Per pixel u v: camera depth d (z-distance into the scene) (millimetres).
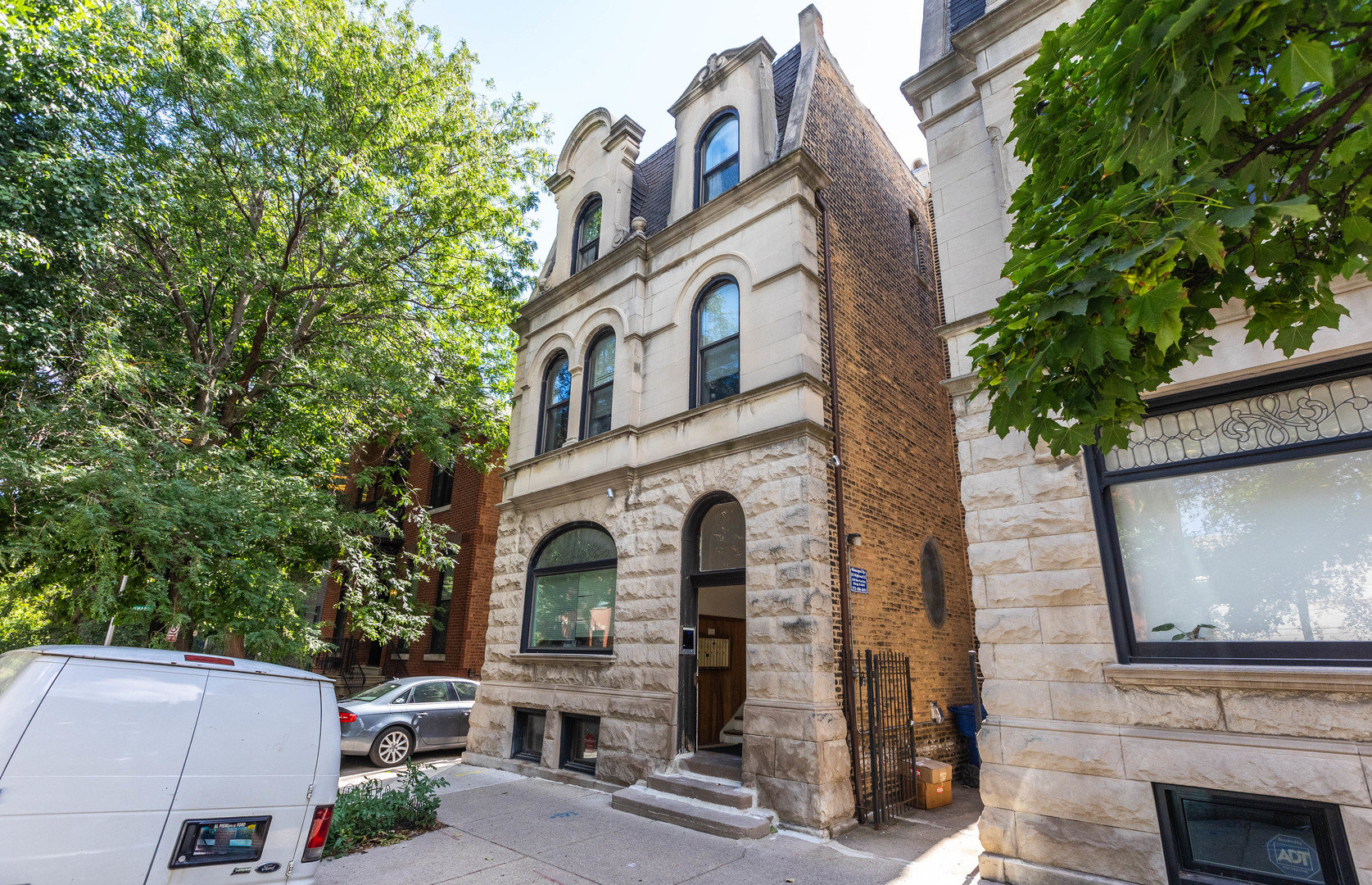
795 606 7965
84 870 3631
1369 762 4453
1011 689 6102
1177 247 2920
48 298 8445
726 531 10203
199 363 11258
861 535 9273
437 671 17266
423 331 14516
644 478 10438
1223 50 2791
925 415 12367
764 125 10672
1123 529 6000
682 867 6227
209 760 4234
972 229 7668
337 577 12750
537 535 12242
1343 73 3064
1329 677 4625
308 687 4938
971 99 8102
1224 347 5555
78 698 3867
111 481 7328
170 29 10195
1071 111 4227
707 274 10680
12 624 12273
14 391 8250
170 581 8930
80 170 8789
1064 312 3389
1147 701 5395
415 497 20109
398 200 13477
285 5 11422
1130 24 3230
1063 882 5398
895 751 8578
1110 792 5387
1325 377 5188
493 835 7199
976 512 6715
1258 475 5461
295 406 13734
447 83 13289
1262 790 4773
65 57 8789
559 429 13039
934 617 10953
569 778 9930
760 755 7812
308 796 4605
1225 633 5367
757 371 9375
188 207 10461
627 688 9578
